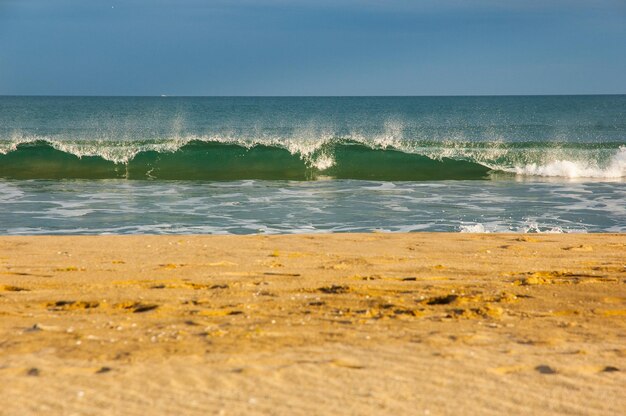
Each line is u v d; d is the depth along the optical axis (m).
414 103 130.00
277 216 13.68
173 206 14.90
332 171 22.56
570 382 3.96
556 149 25.17
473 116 70.62
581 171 21.92
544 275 7.34
